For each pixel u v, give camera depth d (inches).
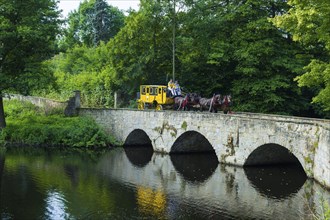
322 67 724.7
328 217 402.0
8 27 1147.3
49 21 1251.2
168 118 1142.3
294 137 797.2
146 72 1469.0
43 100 1553.9
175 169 965.8
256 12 1245.7
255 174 882.8
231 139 955.3
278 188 772.6
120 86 1609.3
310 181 761.0
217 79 1359.5
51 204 678.5
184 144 1155.3
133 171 941.2
